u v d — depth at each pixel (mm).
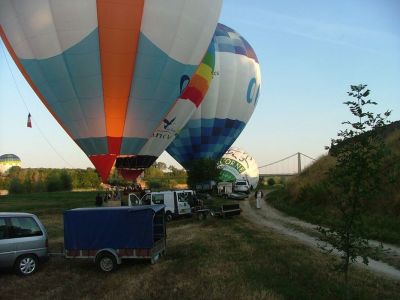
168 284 10109
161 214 13867
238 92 39250
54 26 20484
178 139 40000
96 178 90438
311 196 28922
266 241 16641
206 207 28484
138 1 20703
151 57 21672
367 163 7441
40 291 9891
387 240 15969
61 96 21703
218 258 13023
